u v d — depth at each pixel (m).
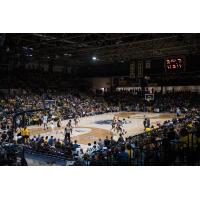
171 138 10.08
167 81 44.12
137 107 40.78
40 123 26.70
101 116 33.75
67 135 17.36
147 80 45.66
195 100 39.03
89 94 46.69
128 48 30.17
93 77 48.97
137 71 33.97
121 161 8.41
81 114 33.38
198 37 23.52
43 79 41.88
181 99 40.50
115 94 46.44
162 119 29.41
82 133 21.33
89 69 49.09
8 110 27.44
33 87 38.91
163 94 43.66
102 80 48.69
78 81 49.12
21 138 15.13
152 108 39.22
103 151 10.54
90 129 23.33
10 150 10.51
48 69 45.50
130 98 44.66
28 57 38.91
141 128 23.50
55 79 44.22
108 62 45.44
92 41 25.00
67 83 46.28
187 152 8.67
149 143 9.16
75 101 39.06
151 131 13.48
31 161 11.58
